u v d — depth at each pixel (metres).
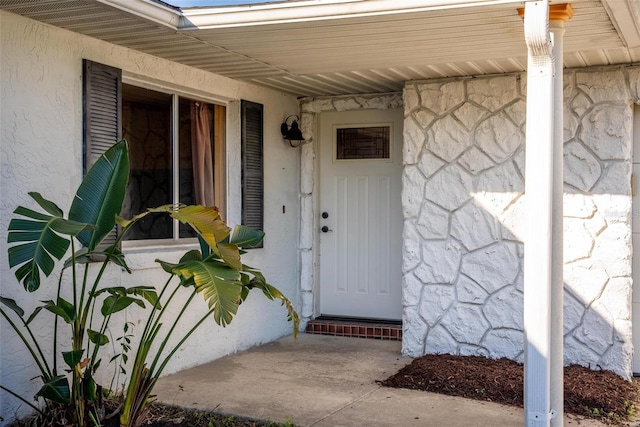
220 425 4.59
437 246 6.43
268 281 7.16
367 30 4.58
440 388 5.44
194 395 5.25
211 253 4.20
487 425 4.61
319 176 7.80
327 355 6.60
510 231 6.16
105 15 4.36
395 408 4.97
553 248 4.29
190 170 6.28
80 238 4.00
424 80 6.48
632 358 5.88
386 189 7.52
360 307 7.65
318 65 5.78
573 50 5.10
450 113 6.38
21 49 4.43
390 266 7.51
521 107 6.12
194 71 6.00
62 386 3.83
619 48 5.12
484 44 4.96
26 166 4.48
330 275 7.78
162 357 5.77
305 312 7.69
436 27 4.48
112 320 5.21
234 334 6.67
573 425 4.64
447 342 6.38
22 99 4.45
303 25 4.46
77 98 4.84
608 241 5.80
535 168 3.98
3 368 4.33
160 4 4.44
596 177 5.84
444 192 6.40
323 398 5.20
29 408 4.51
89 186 4.07
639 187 5.89
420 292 6.49
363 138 7.62
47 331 4.63
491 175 6.22
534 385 3.98
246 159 6.71
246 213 6.72
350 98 7.43
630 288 5.75
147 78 5.53
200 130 6.42
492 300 6.22
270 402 5.09
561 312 4.31
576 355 5.89
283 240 7.41
